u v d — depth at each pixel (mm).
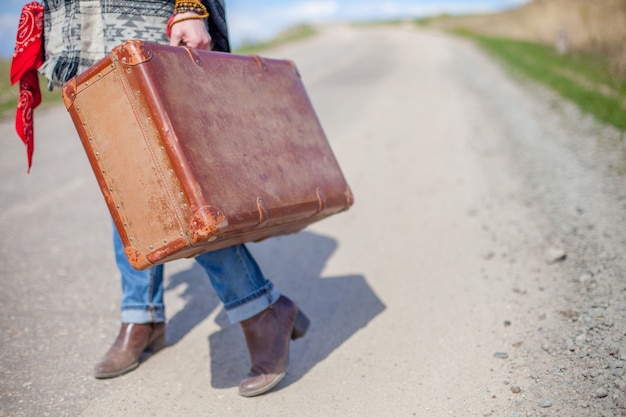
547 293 3057
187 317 3082
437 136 7234
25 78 2357
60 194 5277
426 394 2305
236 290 2275
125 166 1897
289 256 3896
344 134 7453
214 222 1785
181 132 1828
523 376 2322
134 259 1940
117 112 1872
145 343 2580
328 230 4344
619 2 18641
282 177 2125
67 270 3688
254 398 2344
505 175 5461
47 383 2449
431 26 45969
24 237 4242
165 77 1861
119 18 2131
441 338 2748
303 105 2451
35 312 3117
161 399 2348
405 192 5156
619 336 2445
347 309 3129
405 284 3395
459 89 11203
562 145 6312
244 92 2152
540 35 24469
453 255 3758
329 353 2684
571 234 3814
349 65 16562
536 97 9820
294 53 21234
